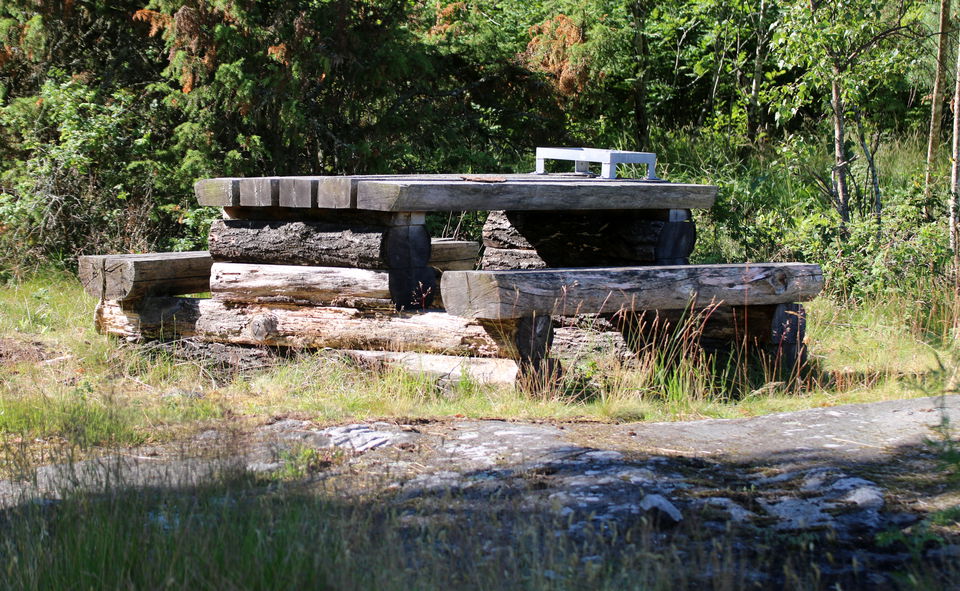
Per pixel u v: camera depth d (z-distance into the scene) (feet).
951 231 32.24
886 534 11.50
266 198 23.75
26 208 37.68
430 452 15.85
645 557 10.66
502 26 54.24
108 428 17.30
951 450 13.53
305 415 19.10
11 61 43.50
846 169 36.70
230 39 38.63
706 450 15.94
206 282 27.12
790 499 13.17
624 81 53.62
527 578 10.39
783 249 33.88
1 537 11.93
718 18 51.93
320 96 43.73
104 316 26.37
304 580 10.17
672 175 46.21
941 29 35.14
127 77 43.88
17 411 18.88
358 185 22.16
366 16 42.50
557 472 14.46
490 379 20.81
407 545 11.64
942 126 54.13
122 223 38.91
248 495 12.98
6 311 30.04
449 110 46.62
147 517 12.04
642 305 21.29
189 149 39.78
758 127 51.08
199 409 19.52
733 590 10.31
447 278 20.21
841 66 35.01
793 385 23.13
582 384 22.33
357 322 22.75
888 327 27.89
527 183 23.53
